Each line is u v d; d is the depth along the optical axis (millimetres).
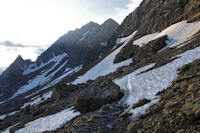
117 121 9320
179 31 43219
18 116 33438
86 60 165500
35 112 24969
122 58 59750
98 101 13828
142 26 84188
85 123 10266
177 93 8922
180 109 6867
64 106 22016
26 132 15547
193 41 24984
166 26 59281
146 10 98188
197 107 5867
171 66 16547
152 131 6551
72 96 28031
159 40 43938
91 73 67562
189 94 7711
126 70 33562
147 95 11742
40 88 166875
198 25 37531
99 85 15242
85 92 14523
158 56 30297
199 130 5043
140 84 15633
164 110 7699
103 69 62875
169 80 12758
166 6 70188
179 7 60969
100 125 9414
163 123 6641
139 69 25297
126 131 7777
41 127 15422
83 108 14070
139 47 56750
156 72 17234
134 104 10508
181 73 12781
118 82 22094
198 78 9453
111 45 114750
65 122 13922
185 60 16047
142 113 8859
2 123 30703
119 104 12391
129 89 15508
